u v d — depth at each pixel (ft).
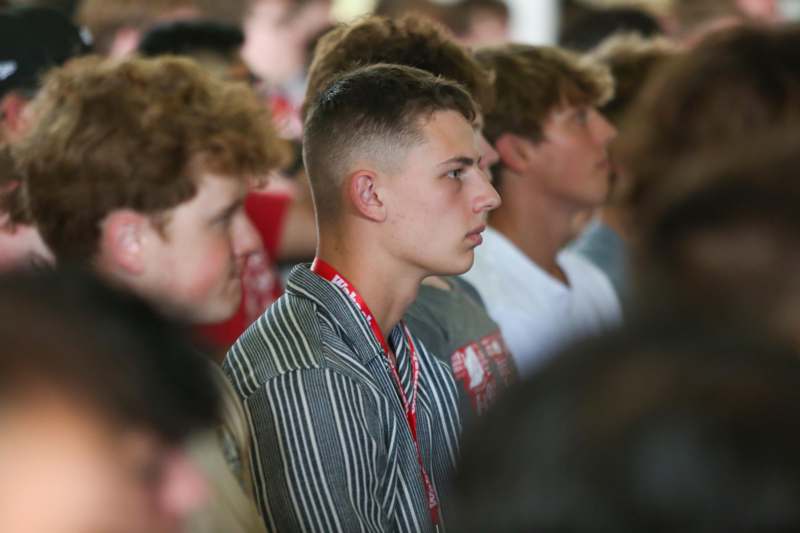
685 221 8.22
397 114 15.37
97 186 14.82
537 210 22.94
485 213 15.97
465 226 15.64
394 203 15.46
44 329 6.21
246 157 15.57
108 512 6.03
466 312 19.30
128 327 6.56
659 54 27.25
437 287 19.31
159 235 15.07
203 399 6.71
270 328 15.20
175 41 28.37
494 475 6.17
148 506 6.23
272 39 39.24
